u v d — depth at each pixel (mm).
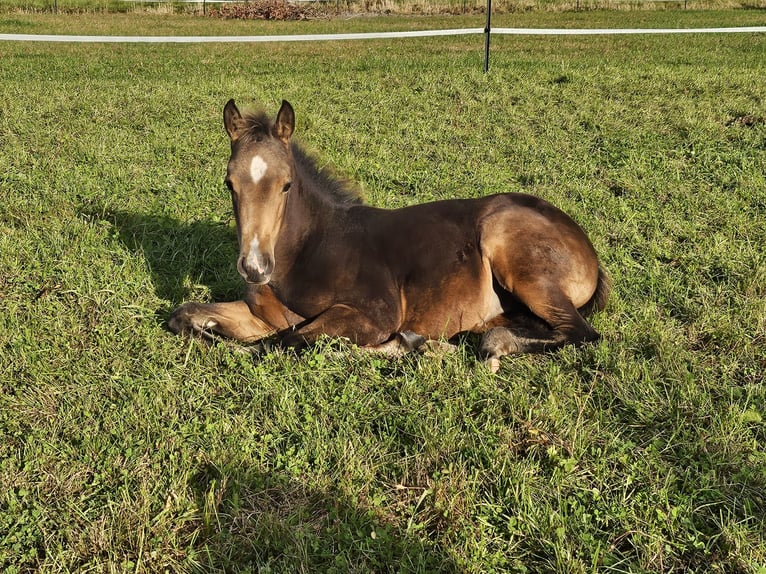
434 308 4113
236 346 4133
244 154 3658
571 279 4082
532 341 3959
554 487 3041
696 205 6281
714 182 6914
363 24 21281
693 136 8133
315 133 8398
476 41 17438
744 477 3035
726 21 20750
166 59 14305
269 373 3816
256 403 3576
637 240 5656
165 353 4008
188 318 4148
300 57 14695
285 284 4160
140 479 3092
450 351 3988
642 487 3049
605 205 6406
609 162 7598
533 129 8820
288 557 2697
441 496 2967
